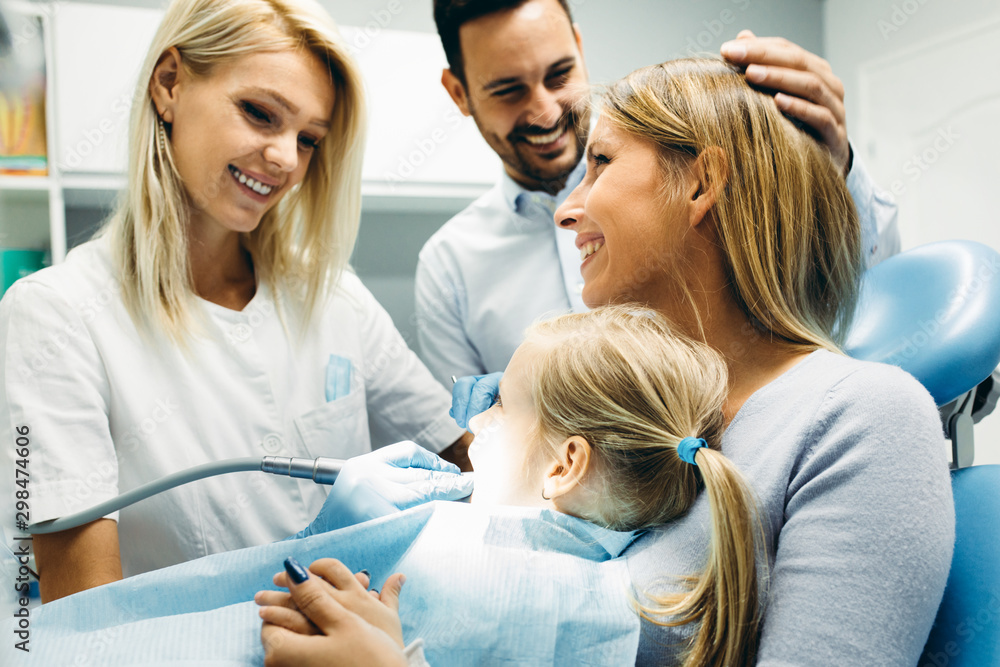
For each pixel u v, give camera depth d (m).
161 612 0.71
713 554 0.63
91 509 0.81
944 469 0.60
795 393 0.69
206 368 1.01
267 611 0.60
